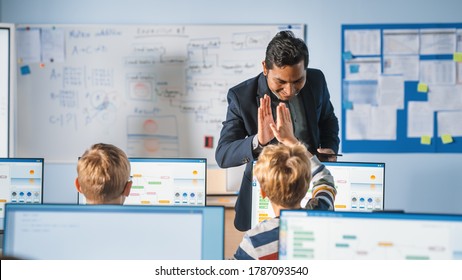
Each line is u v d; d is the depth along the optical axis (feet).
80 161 5.25
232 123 7.47
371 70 12.56
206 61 12.51
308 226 3.93
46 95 12.53
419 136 12.62
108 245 4.06
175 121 12.59
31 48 12.44
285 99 6.94
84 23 12.48
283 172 4.88
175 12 12.48
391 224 3.88
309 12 12.50
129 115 12.60
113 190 5.20
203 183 7.24
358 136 12.65
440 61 12.52
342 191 6.95
